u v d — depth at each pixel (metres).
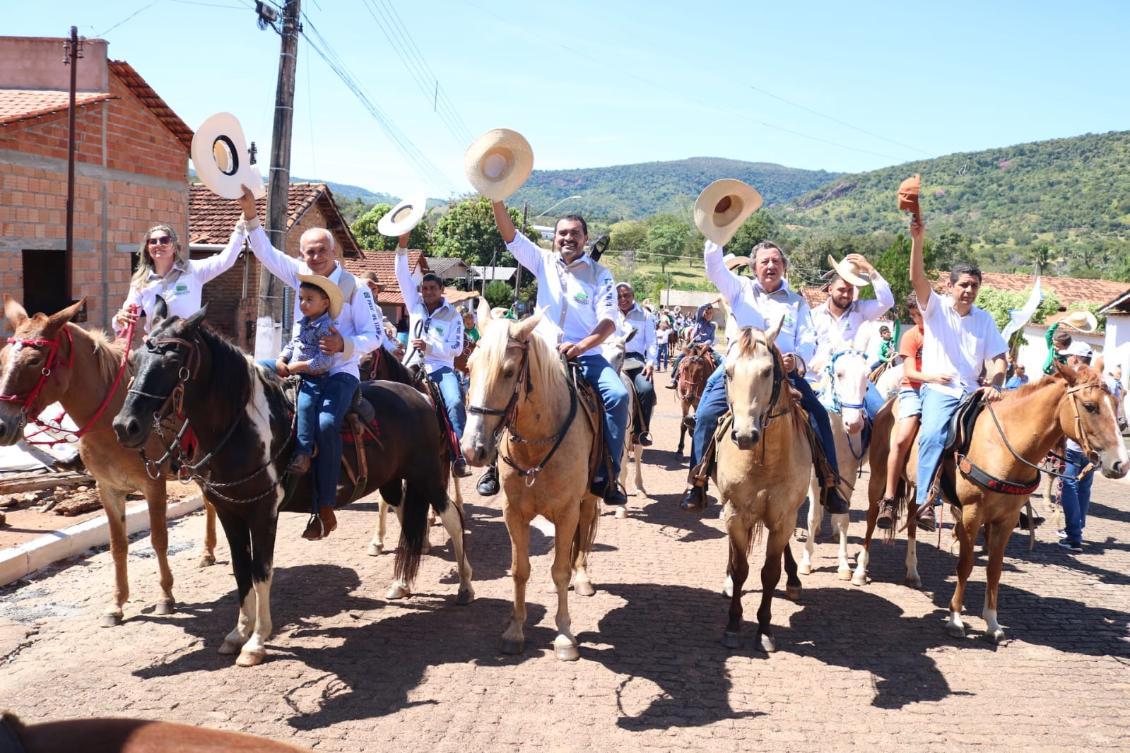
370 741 4.15
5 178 12.79
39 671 4.81
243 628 5.20
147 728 1.72
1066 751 4.35
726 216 5.92
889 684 5.10
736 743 4.28
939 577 7.50
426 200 7.91
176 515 8.30
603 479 5.68
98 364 5.55
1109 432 5.36
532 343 4.90
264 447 5.05
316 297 5.32
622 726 4.41
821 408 6.03
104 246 15.05
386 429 5.90
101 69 14.83
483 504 9.80
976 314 6.39
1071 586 7.41
